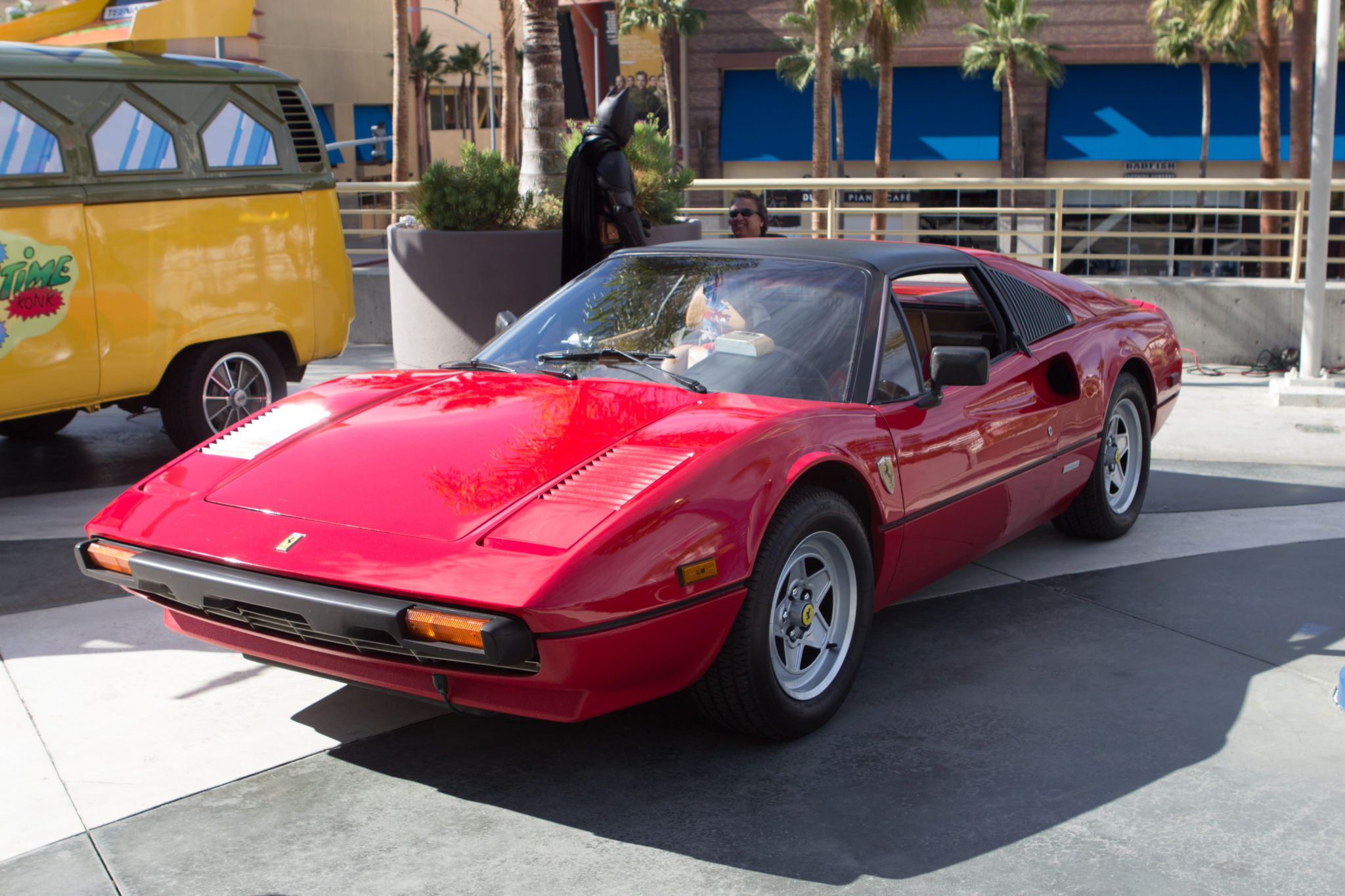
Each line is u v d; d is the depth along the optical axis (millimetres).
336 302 7105
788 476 3084
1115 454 5203
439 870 2664
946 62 36469
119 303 5926
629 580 2695
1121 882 2604
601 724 3445
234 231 6441
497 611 2609
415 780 3094
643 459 3029
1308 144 22922
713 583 2865
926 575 3934
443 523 2855
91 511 5789
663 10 36000
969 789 3041
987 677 3783
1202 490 6215
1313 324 8672
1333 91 8352
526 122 9578
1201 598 4531
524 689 2799
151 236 6047
